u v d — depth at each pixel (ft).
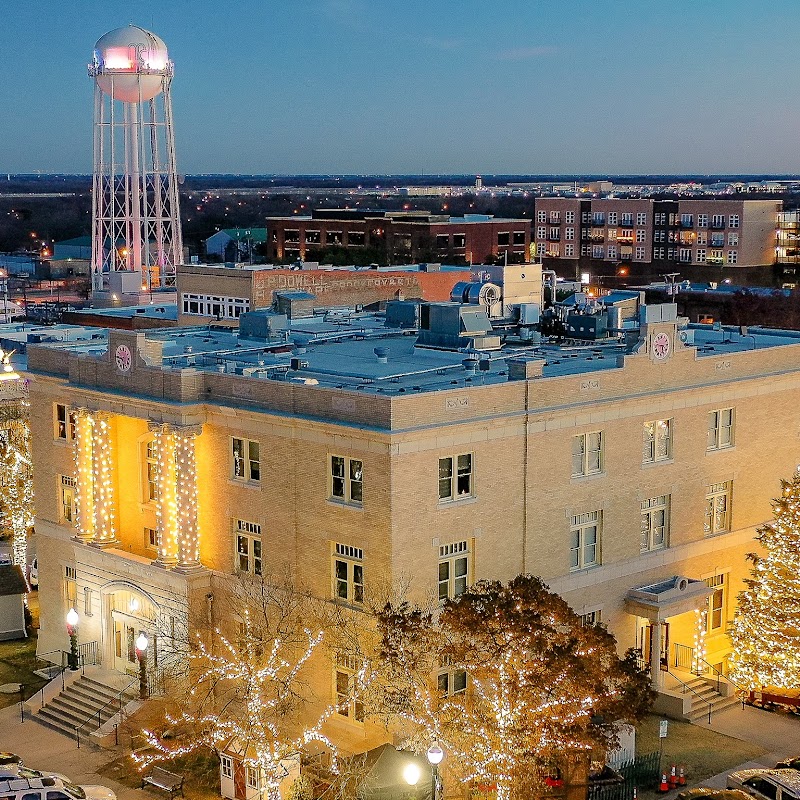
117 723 186.39
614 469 191.52
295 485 177.58
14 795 152.66
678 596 195.00
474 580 175.32
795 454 219.82
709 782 169.37
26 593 248.93
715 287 561.84
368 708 167.12
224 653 189.98
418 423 166.50
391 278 310.45
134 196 506.89
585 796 156.46
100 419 203.31
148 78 488.85
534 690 148.05
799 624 185.68
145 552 204.13
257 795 163.94
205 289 301.22
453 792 162.81
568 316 233.55
